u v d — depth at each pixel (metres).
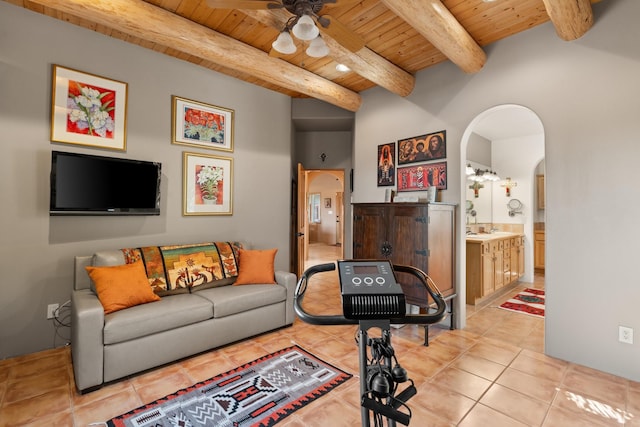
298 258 5.12
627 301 2.27
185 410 1.92
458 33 2.58
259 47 3.18
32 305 2.60
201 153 3.55
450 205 3.22
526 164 5.52
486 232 5.58
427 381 2.26
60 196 2.61
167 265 2.90
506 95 2.90
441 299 1.25
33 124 2.58
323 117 4.73
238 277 3.24
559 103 2.59
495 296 4.59
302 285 1.30
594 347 2.42
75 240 2.78
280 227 4.31
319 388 2.16
